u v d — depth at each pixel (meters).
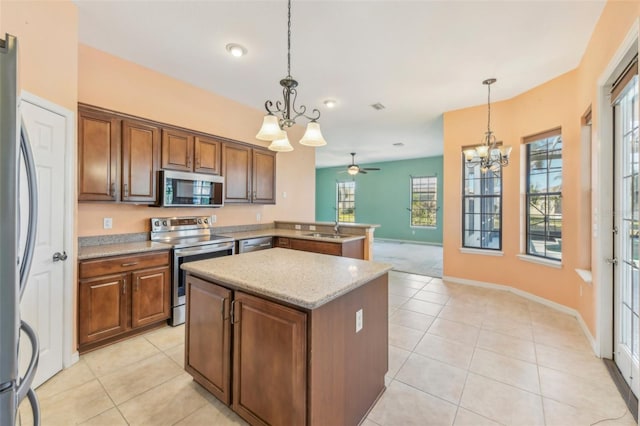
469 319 3.14
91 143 2.56
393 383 2.04
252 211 4.63
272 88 3.75
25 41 1.81
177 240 3.31
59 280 2.11
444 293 4.04
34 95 1.86
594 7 2.17
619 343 2.19
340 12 2.25
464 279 4.51
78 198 2.47
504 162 3.56
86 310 2.35
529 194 3.85
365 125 5.34
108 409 1.76
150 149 3.01
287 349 1.39
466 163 4.46
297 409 1.36
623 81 2.00
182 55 2.94
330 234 4.30
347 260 2.13
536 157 3.75
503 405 1.81
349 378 1.59
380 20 2.34
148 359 2.32
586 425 1.65
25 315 1.84
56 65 2.04
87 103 2.79
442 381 2.06
